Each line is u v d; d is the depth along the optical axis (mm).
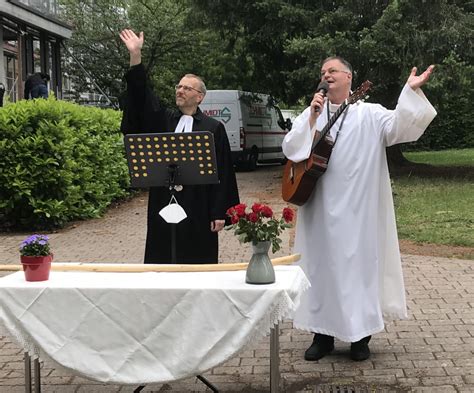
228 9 15938
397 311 4297
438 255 7605
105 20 25422
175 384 3982
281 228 3266
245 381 4004
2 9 15289
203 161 3869
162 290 3158
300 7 15016
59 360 3207
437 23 14062
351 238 4086
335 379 3977
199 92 4340
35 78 13961
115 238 9008
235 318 3137
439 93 13891
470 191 13102
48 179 9312
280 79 17500
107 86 26172
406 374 4027
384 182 4211
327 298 4168
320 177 4164
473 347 4480
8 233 9375
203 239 4289
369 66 14352
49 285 3236
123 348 3205
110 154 11984
